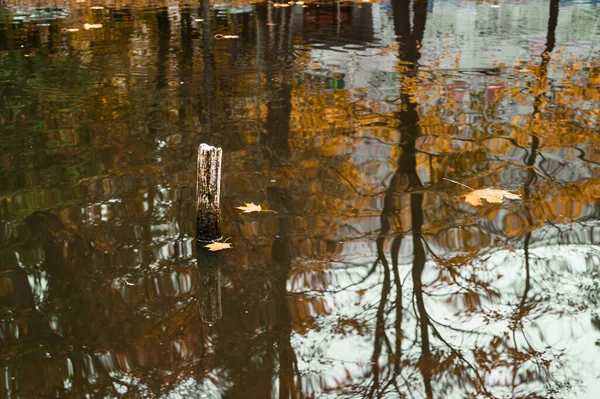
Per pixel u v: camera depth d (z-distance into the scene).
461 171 5.59
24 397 3.17
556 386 3.24
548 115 6.98
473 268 4.22
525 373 3.33
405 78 8.43
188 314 3.79
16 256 4.35
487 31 11.34
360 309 3.84
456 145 6.16
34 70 8.84
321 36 10.94
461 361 3.42
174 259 4.30
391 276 4.14
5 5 14.77
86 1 15.24
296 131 6.54
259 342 3.56
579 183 5.32
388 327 3.69
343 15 12.73
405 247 4.46
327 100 7.51
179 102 7.45
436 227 4.70
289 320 3.74
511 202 5.04
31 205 5.02
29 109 7.26
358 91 7.87
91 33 11.23
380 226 4.72
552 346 3.52
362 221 4.79
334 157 5.89
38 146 6.17
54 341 3.57
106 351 3.50
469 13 12.92
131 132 6.51
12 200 5.10
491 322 3.73
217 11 13.44
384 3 13.94
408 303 3.89
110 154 5.96
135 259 4.30
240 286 4.04
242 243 4.50
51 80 8.36
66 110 7.21
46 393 3.20
